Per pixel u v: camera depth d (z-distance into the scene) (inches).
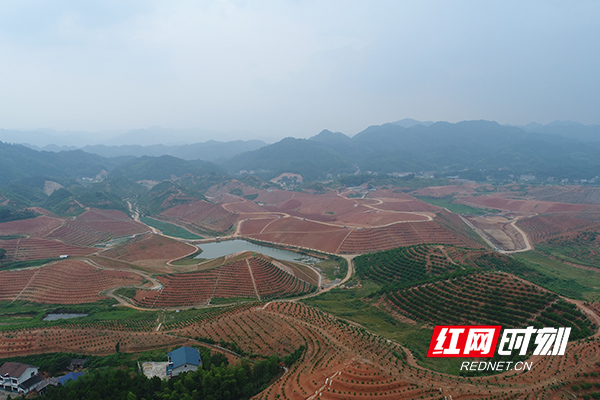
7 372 3417.8
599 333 3629.4
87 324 4916.3
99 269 7746.1
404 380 2920.8
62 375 3703.3
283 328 4320.9
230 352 4001.0
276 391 2945.4
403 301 5324.8
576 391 2674.7
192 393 2977.4
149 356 3983.8
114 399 2930.6
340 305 5812.0
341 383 2891.2
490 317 4488.2
